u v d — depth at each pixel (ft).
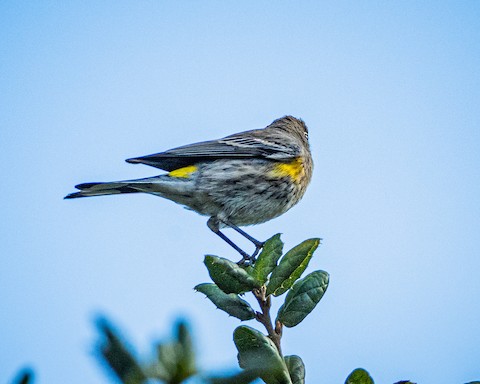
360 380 14.93
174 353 8.93
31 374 8.45
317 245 21.86
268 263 22.72
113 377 8.18
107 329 8.20
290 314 21.66
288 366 19.92
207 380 8.87
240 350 18.66
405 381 17.67
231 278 22.09
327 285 21.93
